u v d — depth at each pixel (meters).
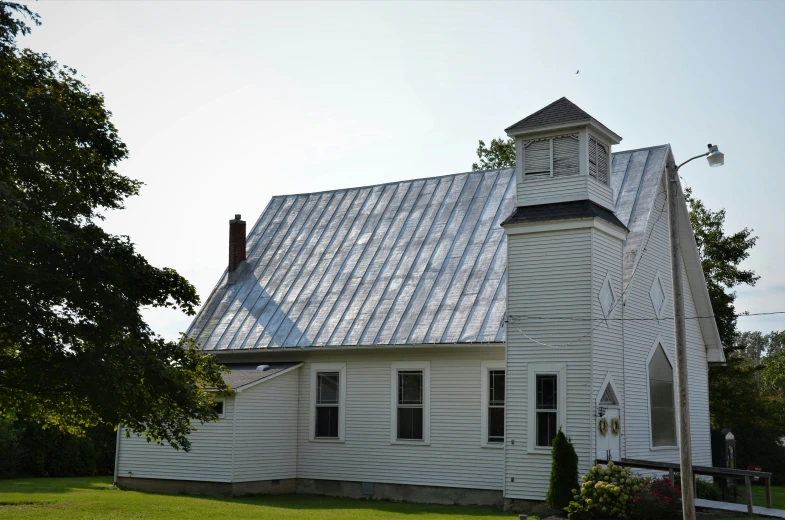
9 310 18.91
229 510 24.78
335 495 30.47
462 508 26.86
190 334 34.34
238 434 29.58
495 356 27.97
